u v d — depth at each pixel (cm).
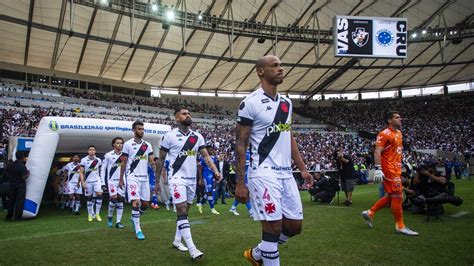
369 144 3928
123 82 4056
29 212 988
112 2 2652
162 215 994
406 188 889
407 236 580
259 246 327
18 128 2447
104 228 739
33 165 1030
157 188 562
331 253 475
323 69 4288
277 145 329
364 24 2142
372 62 4234
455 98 4997
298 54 3922
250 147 335
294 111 5031
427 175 815
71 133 1116
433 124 4550
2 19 2662
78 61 3462
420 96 5188
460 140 4094
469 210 863
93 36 3038
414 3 3384
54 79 3612
